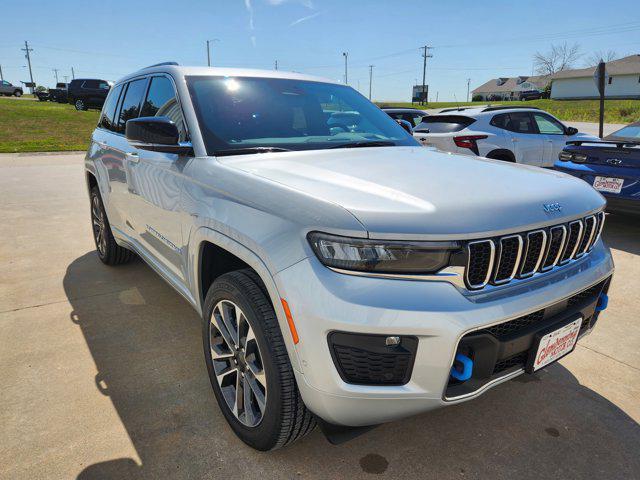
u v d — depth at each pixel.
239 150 2.48
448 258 1.66
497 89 106.00
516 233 1.79
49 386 2.56
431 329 1.60
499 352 1.77
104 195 3.93
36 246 5.09
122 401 2.45
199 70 2.93
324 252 1.65
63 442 2.15
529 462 2.09
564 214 1.96
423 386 1.66
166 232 2.72
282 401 1.84
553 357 2.01
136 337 3.12
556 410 2.44
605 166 5.29
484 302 1.70
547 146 8.19
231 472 2.00
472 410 2.44
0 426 2.24
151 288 3.93
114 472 1.98
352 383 1.66
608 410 2.44
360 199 1.76
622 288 4.02
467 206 1.77
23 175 10.16
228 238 2.01
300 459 2.08
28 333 3.14
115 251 4.23
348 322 1.58
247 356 2.02
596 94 70.75
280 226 1.79
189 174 2.43
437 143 7.84
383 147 2.79
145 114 3.22
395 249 1.62
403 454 2.12
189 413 2.37
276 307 1.75
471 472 2.03
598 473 2.03
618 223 6.30
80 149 15.34
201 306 2.47
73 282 4.05
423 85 74.75
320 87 3.28
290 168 2.17
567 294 1.94
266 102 2.88
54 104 36.44
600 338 3.18
